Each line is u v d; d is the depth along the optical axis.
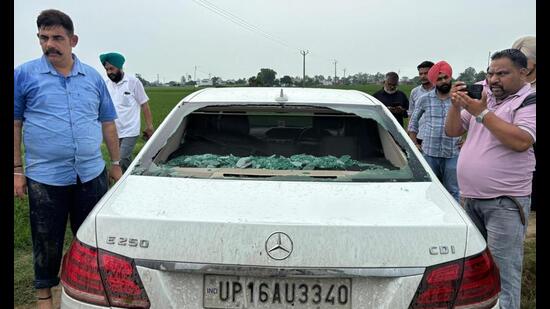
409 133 6.59
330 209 2.26
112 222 2.16
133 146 7.09
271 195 2.41
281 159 3.03
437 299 2.04
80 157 3.67
